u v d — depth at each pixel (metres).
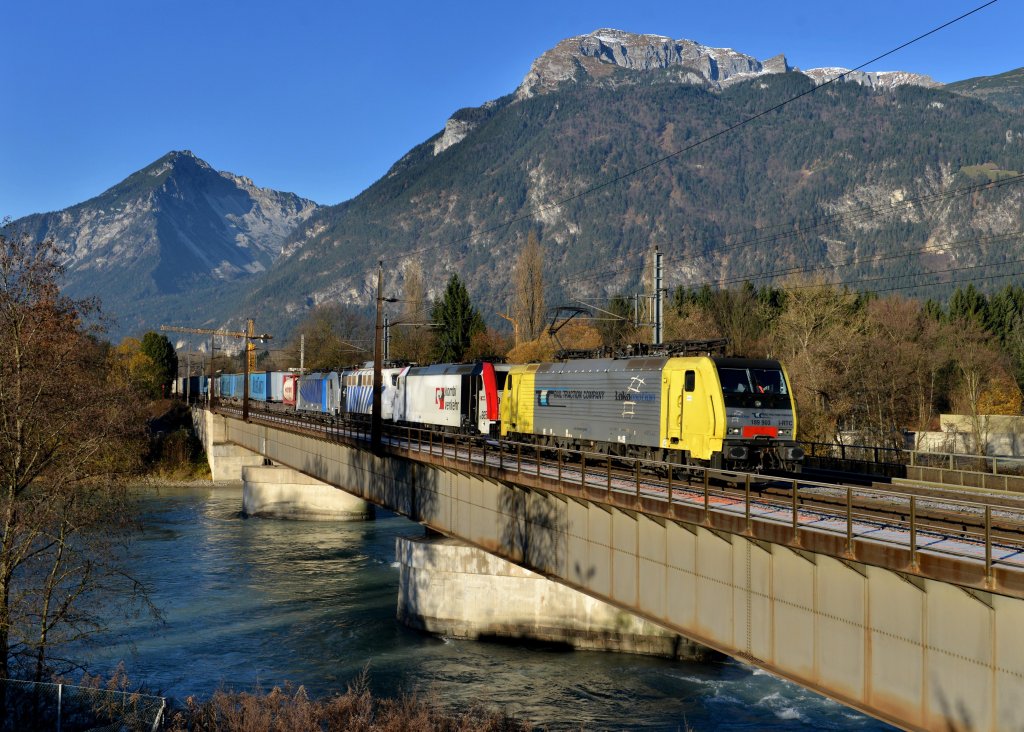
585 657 45.44
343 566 65.00
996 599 16.67
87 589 37.88
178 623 50.16
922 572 17.17
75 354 38.31
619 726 36.78
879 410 78.12
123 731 28.55
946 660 17.59
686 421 35.50
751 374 34.59
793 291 83.75
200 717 30.47
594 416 42.59
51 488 34.25
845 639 19.78
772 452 34.28
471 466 36.22
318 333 177.75
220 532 78.81
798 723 37.09
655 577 26.34
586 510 29.86
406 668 43.47
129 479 38.81
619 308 118.44
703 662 44.88
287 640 47.50
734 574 23.20
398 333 146.50
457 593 48.34
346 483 58.41
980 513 26.03
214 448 113.88
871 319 92.94
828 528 20.22
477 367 57.56
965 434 68.06
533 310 127.62
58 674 36.69
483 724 32.16
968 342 96.81
